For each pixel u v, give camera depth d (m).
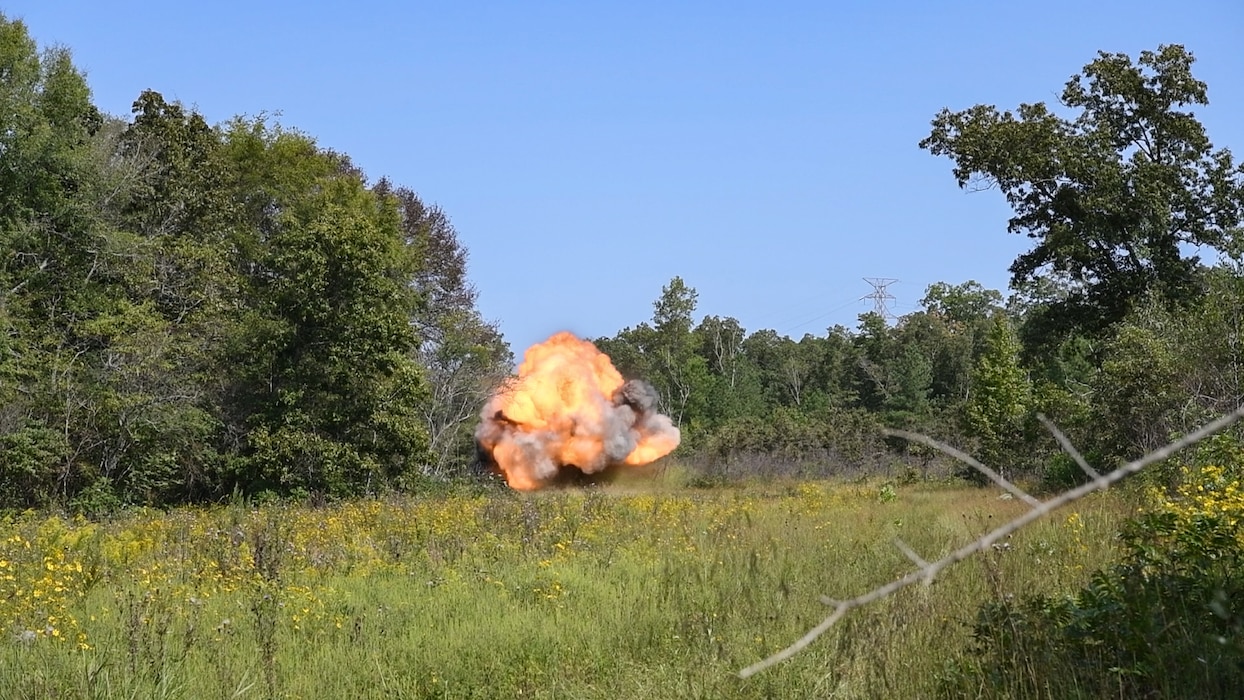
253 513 23.89
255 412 34.19
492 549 15.70
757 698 7.51
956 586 9.28
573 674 9.00
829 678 7.60
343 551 15.30
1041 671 6.80
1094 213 37.81
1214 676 6.34
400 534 17.50
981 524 15.21
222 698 8.22
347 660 9.27
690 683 7.80
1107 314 38.88
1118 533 10.98
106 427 32.12
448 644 9.71
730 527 18.39
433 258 56.22
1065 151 37.78
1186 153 38.38
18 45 34.12
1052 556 10.69
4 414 30.25
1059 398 31.72
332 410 33.44
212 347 34.69
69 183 35.41
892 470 43.44
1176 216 38.12
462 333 46.03
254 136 47.38
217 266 38.06
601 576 13.47
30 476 30.33
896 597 8.75
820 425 49.59
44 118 34.19
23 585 11.55
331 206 35.31
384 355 33.94
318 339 33.81
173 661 8.70
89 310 34.22
